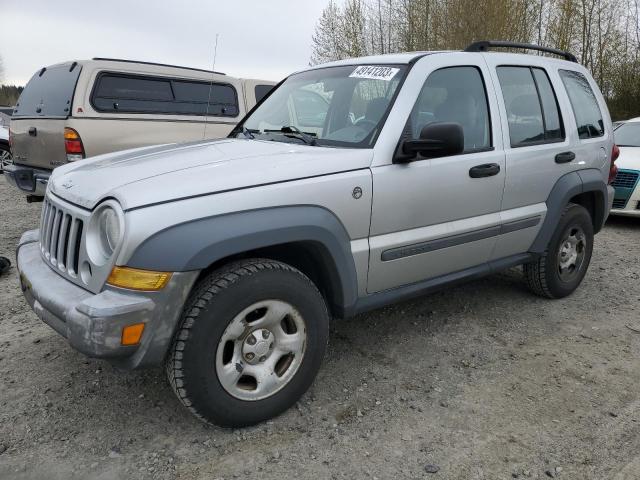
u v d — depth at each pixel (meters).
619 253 6.12
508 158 3.70
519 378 3.25
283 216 2.61
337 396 3.04
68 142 6.40
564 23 22.02
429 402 2.99
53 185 3.01
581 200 4.67
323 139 3.30
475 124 3.61
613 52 21.05
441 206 3.32
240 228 2.47
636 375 3.30
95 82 6.59
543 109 4.11
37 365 3.32
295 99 3.81
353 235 2.94
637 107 20.50
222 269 2.53
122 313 2.26
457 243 3.47
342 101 3.46
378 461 2.51
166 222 2.33
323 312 2.82
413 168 3.14
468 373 3.31
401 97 3.19
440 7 22.97
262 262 2.61
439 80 3.43
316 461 2.50
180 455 2.54
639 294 4.73
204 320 2.41
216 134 7.82
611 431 2.73
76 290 2.53
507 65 3.93
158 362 2.40
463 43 21.48
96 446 2.59
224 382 2.54
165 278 2.31
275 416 2.79
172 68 7.38
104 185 2.59
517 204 3.85
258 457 2.53
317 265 2.96
